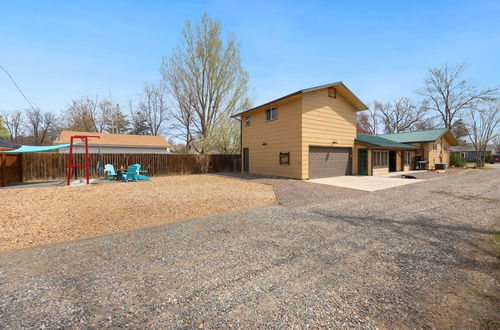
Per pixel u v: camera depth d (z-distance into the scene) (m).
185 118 24.14
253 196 7.82
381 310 2.02
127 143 22.94
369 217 5.15
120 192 8.66
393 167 18.83
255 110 15.88
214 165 18.34
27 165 12.48
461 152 45.88
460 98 29.66
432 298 2.19
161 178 14.32
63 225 4.62
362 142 14.75
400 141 21.39
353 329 1.77
